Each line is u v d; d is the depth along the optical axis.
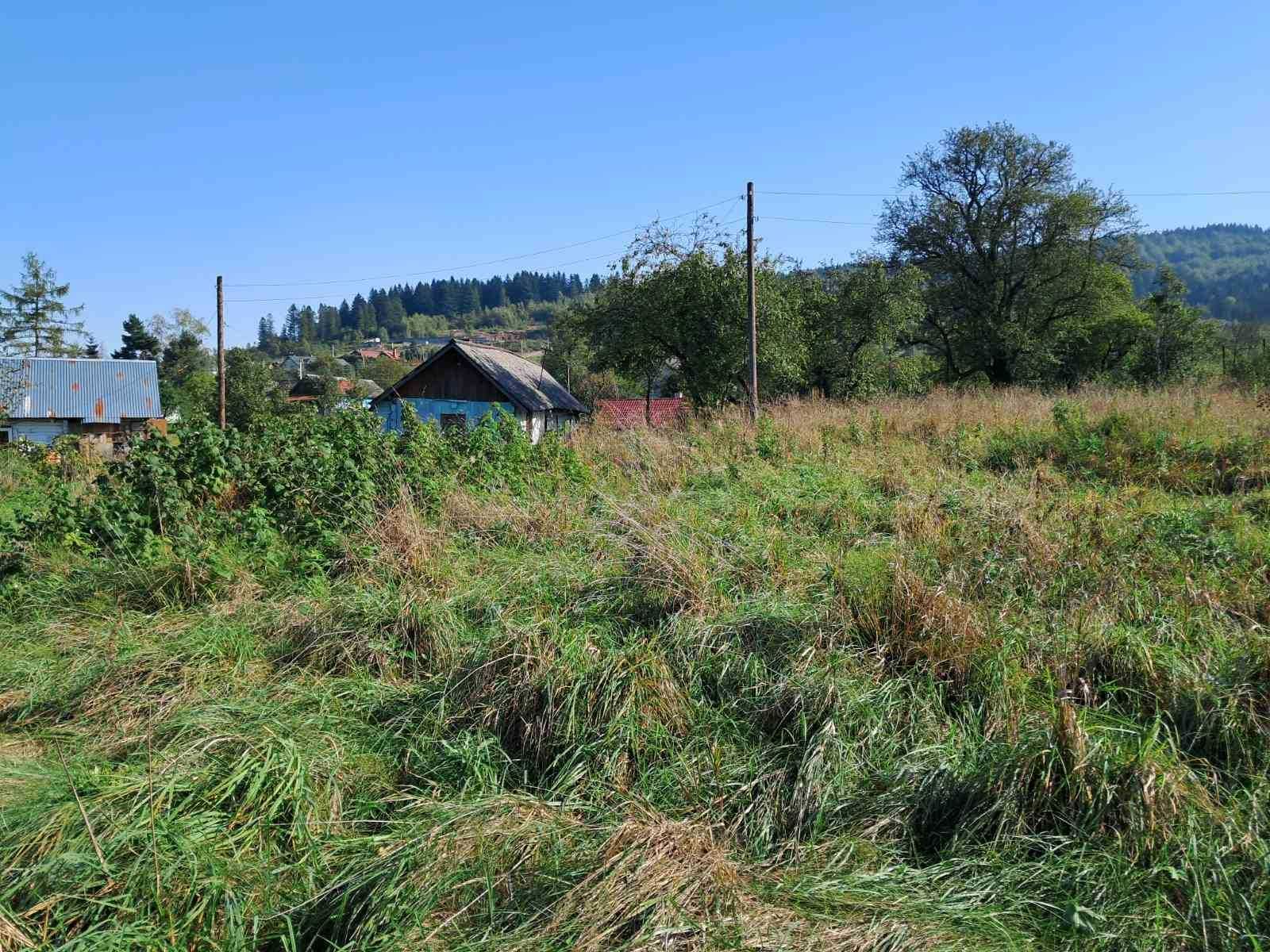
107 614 5.95
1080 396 16.70
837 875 3.13
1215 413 12.14
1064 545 5.91
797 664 4.36
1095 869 3.04
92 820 3.26
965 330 37.28
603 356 25.77
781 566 5.75
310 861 3.27
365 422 10.37
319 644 5.24
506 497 8.34
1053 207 34.62
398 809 3.62
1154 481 9.12
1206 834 3.10
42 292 54.22
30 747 4.30
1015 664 4.31
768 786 3.66
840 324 30.39
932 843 3.42
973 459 10.59
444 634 5.21
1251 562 5.65
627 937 2.74
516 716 4.26
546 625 4.86
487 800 3.52
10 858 3.09
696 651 4.63
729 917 2.78
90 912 2.87
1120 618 4.87
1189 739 3.80
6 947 2.67
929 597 4.74
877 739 3.90
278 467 8.18
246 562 6.77
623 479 10.12
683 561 5.59
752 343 20.00
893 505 7.77
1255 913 2.78
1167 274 43.00
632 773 3.86
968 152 36.25
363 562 6.69
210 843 3.28
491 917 2.88
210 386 42.22
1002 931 2.78
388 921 2.85
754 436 12.89
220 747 3.89
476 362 24.17
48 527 7.03
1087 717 3.81
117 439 12.86
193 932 2.86
